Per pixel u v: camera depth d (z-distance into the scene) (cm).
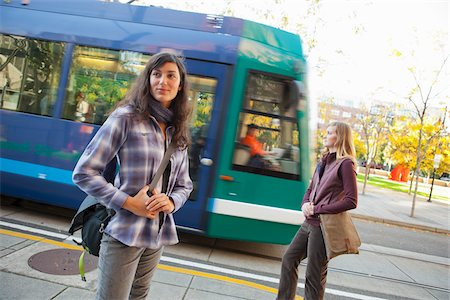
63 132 500
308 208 295
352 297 420
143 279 199
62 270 355
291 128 469
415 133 1859
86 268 368
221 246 527
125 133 170
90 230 184
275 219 458
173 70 179
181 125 188
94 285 333
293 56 480
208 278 400
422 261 639
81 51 501
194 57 471
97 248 185
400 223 1065
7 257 370
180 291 356
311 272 290
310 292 290
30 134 510
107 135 167
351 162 281
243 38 474
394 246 753
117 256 174
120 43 490
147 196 168
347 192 274
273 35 490
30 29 518
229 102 463
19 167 510
